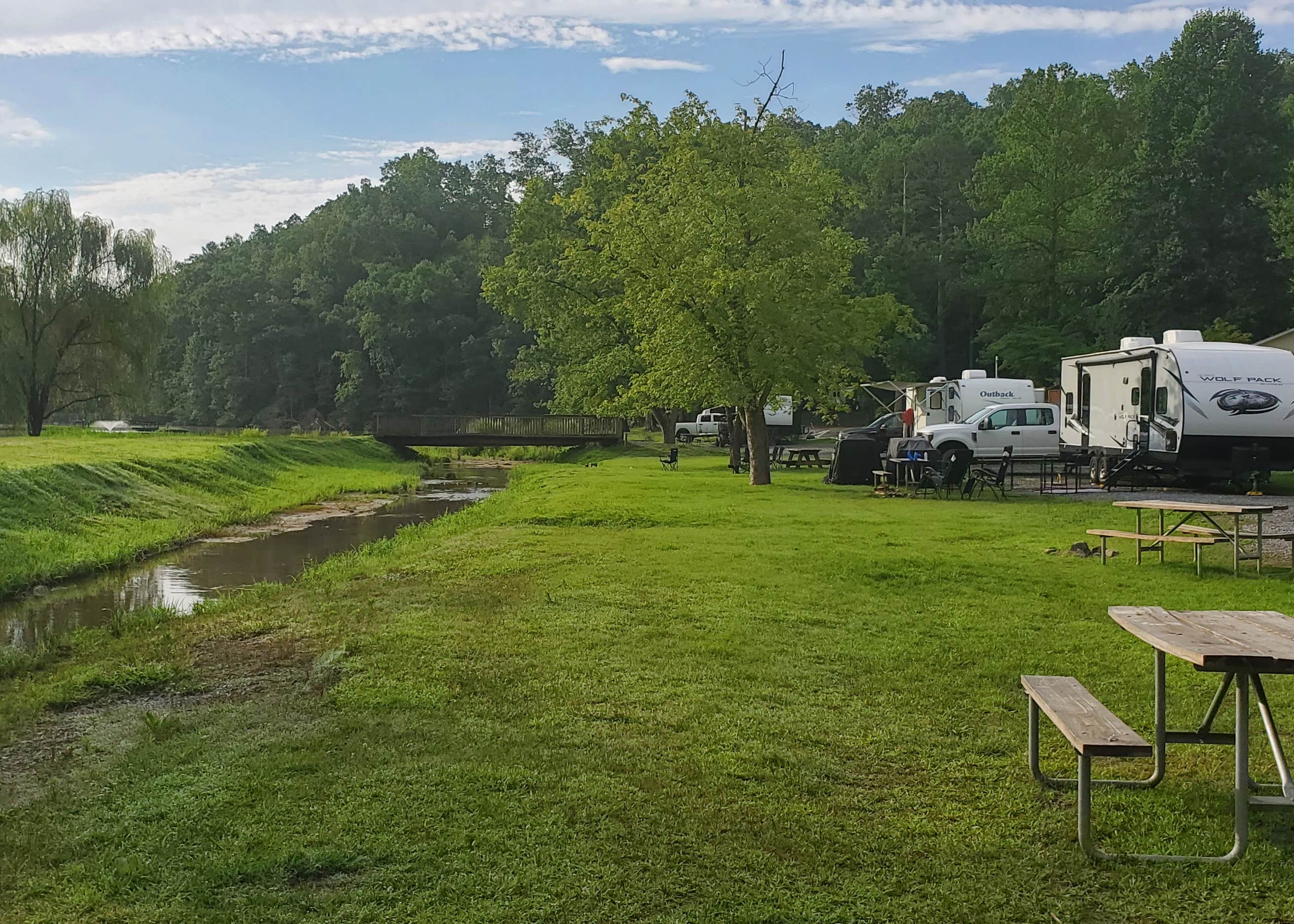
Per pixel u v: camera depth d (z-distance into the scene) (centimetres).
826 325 2591
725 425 5031
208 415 9250
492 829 462
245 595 1192
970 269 6262
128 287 4975
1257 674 429
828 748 564
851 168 7075
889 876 416
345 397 8388
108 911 399
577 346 4397
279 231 12275
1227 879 408
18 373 4628
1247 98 4656
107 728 668
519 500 2300
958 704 643
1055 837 448
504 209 10144
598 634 851
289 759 563
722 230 2578
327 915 391
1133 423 2306
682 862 430
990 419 2864
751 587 1066
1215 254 4522
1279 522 1584
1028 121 5566
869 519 1708
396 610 984
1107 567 1176
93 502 2177
